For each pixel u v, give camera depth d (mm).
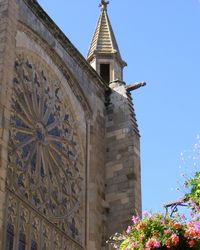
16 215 29656
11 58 31250
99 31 47844
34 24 36406
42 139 34469
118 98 42812
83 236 35312
